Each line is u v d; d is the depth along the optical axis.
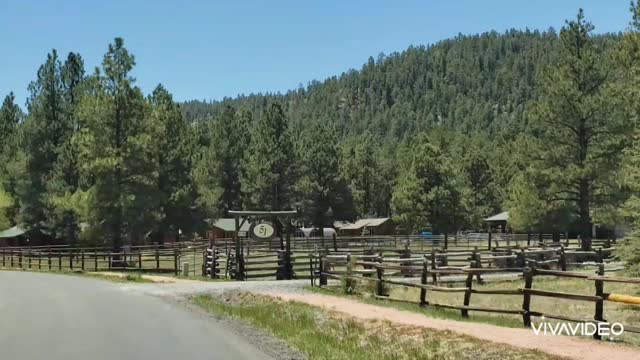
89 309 18.22
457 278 26.25
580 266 31.80
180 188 55.47
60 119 58.47
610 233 62.84
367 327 14.32
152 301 20.45
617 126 39.09
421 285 17.91
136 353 11.19
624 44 29.17
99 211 43.31
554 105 40.94
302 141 88.19
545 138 42.41
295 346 12.16
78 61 59.25
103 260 44.50
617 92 38.75
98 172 42.81
